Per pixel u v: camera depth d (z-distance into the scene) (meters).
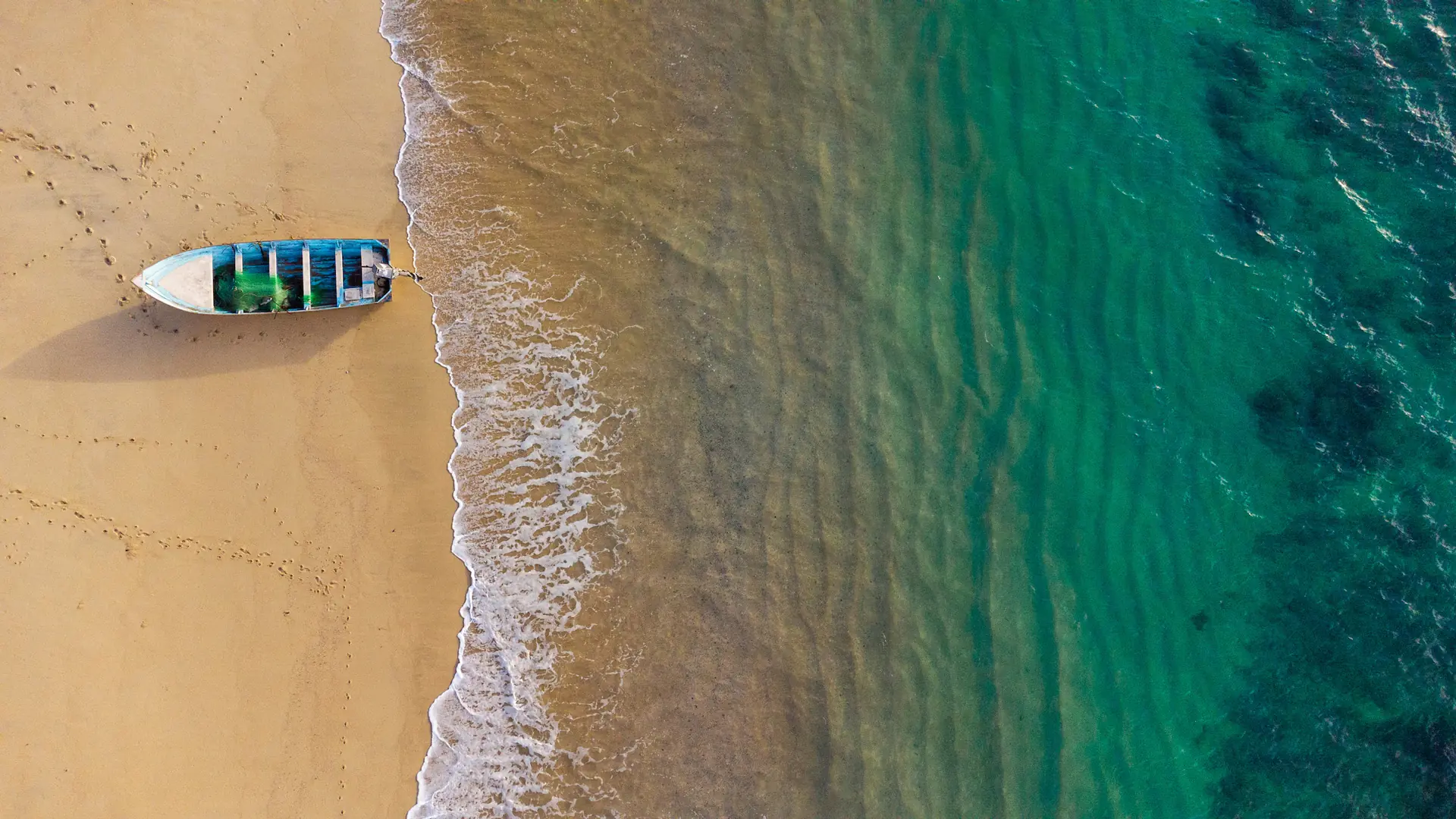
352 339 10.95
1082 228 11.34
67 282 10.60
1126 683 10.37
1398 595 10.59
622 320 11.27
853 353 11.09
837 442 10.88
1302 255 11.35
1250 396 10.98
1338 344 11.12
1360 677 10.45
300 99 11.37
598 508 10.88
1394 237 11.40
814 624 10.55
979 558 10.58
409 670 10.52
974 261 11.28
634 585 10.73
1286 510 10.72
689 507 10.84
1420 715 10.37
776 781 10.33
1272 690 10.42
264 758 10.22
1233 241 11.36
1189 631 10.49
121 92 10.95
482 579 10.72
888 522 10.68
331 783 10.26
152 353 10.62
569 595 10.71
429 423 10.96
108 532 10.38
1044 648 10.39
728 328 11.21
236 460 10.65
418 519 10.80
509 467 10.95
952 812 10.12
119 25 11.03
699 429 11.01
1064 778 10.18
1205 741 10.30
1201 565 10.61
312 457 10.75
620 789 10.38
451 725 10.45
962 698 10.32
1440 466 10.84
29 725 9.94
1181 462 10.80
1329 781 10.27
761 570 10.66
